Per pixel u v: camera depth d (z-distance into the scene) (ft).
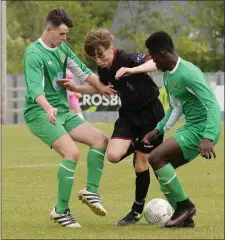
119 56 74.69
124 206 88.99
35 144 176.65
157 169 69.36
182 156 69.51
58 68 73.05
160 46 67.72
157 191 102.22
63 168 70.95
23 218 78.79
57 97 73.46
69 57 74.84
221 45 409.08
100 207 72.54
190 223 70.95
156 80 272.92
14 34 422.82
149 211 73.87
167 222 71.15
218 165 134.31
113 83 75.61
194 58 392.47
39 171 123.75
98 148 72.90
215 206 88.79
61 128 72.08
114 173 121.29
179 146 68.90
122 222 74.84
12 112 281.54
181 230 69.77
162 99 249.96
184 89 68.03
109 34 73.77
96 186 72.95
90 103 276.00
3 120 260.21
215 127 66.23
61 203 71.67
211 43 396.78
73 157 71.10
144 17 399.24
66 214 71.87
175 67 67.92
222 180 114.21
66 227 71.56
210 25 394.93
